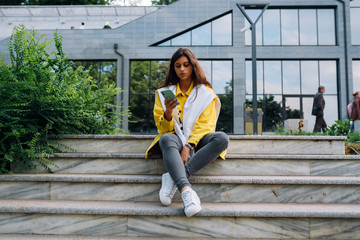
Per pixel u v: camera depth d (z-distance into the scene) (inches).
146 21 632.4
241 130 601.3
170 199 82.4
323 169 102.3
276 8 650.2
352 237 77.7
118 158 103.7
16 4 1111.6
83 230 79.9
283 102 627.8
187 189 76.5
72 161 104.8
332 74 634.2
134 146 116.9
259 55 626.2
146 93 630.5
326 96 629.3
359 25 642.8
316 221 78.6
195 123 96.1
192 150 95.7
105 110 149.3
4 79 109.0
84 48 626.5
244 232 78.8
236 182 90.0
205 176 97.3
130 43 629.9
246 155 101.4
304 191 90.8
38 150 104.3
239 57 621.3
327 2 641.6
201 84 102.3
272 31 645.9
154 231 79.3
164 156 84.3
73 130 124.7
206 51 623.2
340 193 90.4
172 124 93.9
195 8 634.8
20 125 101.0
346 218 77.9
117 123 152.1
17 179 91.9
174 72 105.5
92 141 117.1
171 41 639.1
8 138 102.6
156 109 101.9
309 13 652.1
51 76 118.3
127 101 617.9
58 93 117.2
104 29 631.8
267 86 631.2
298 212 77.7
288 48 627.5
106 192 92.1
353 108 352.8
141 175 99.9
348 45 626.5
